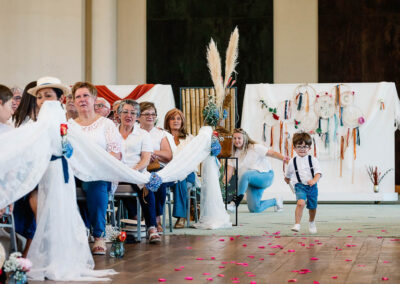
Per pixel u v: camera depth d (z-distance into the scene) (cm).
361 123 1205
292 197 1217
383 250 558
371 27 1675
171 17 1725
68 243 441
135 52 1738
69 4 1591
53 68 1583
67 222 443
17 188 414
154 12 1730
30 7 1577
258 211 1024
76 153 508
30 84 512
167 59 1725
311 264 479
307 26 1691
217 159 796
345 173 1213
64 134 442
